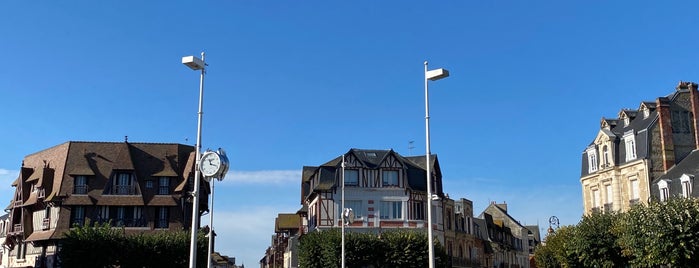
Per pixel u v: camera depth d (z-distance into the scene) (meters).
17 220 52.97
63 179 48.75
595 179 48.12
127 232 47.62
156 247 42.03
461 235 58.91
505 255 78.25
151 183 49.78
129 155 50.34
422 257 44.12
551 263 53.12
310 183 54.78
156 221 48.66
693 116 43.81
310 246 44.72
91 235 41.06
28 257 49.72
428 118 22.95
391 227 49.75
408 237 44.59
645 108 45.50
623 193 44.78
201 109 18.64
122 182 49.19
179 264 42.38
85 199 47.91
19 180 52.78
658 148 42.81
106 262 40.75
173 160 51.69
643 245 33.91
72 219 47.59
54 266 46.62
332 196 49.91
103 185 48.84
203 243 43.38
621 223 36.00
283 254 71.00
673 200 34.12
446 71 22.62
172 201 49.06
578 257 40.19
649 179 42.09
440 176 55.53
